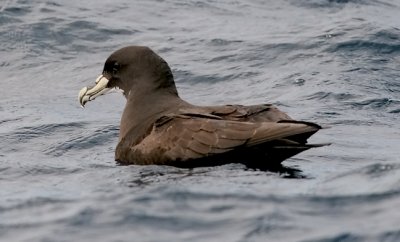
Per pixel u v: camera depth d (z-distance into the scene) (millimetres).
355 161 15125
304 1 28234
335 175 12969
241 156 13336
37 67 23297
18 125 18297
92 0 27484
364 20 25266
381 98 19641
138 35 25203
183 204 11562
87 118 18938
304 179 12984
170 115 14062
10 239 10891
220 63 22891
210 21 26438
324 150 15789
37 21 25281
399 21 26328
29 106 20219
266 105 13828
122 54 15367
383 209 11148
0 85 22266
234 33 25141
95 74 22688
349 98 19672
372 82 20750
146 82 15086
